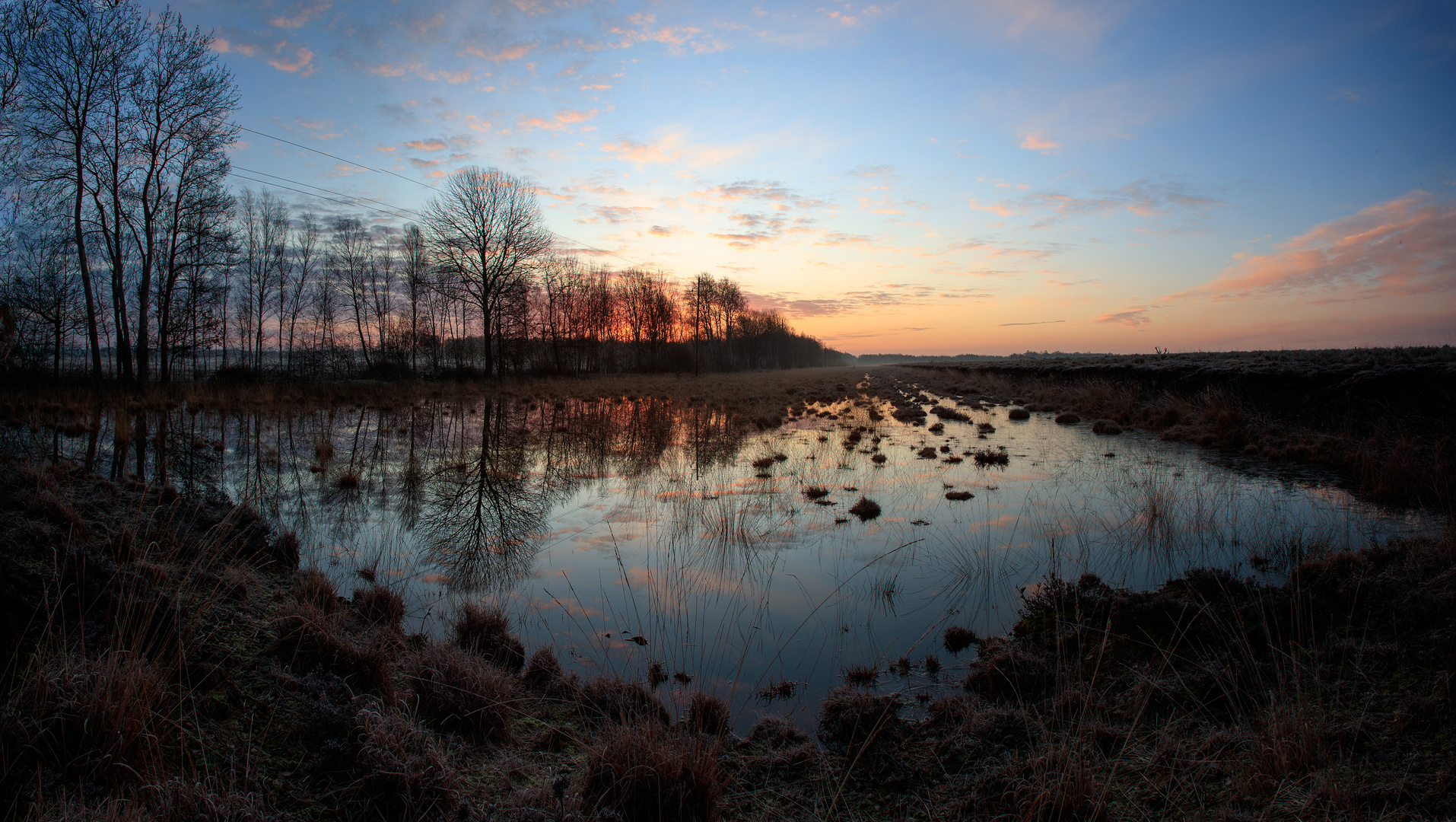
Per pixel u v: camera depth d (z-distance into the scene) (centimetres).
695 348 8162
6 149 1986
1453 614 397
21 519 466
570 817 270
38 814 241
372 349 4525
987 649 454
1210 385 1667
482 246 4138
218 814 252
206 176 2375
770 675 445
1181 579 539
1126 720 364
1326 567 505
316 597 481
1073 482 1020
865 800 316
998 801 304
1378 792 282
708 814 294
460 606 550
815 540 745
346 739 309
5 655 313
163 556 486
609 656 473
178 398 2119
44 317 2205
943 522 806
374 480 1044
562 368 5250
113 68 2136
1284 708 338
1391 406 1124
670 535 773
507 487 1030
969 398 2870
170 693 319
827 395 3288
